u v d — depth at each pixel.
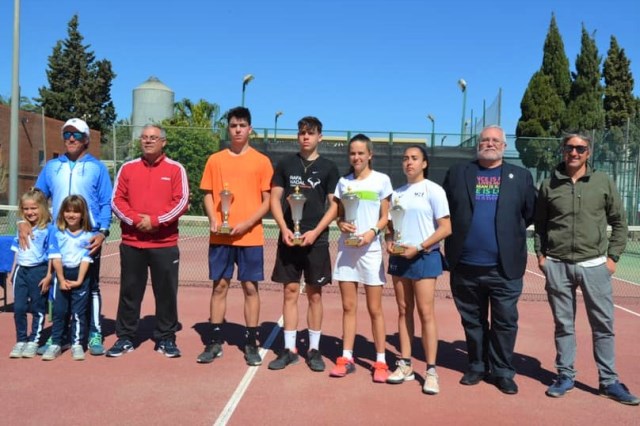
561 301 4.85
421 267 4.75
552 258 4.85
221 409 4.29
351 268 5.04
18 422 4.00
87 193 5.67
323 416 4.20
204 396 4.55
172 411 4.24
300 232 5.21
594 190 4.70
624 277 13.18
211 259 5.46
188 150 19.95
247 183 5.38
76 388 4.67
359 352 5.92
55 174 5.71
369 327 7.04
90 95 48.25
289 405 4.39
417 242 4.79
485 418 4.24
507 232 4.79
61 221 5.45
